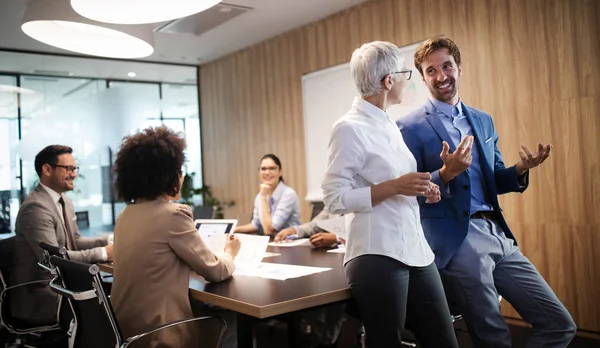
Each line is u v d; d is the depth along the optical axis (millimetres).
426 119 2418
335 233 3270
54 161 3607
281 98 6555
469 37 4527
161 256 2064
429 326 1993
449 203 2285
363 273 1910
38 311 3211
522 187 2402
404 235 1937
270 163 4785
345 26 5660
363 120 2018
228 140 7516
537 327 2271
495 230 2342
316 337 3496
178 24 5891
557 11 3963
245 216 7254
